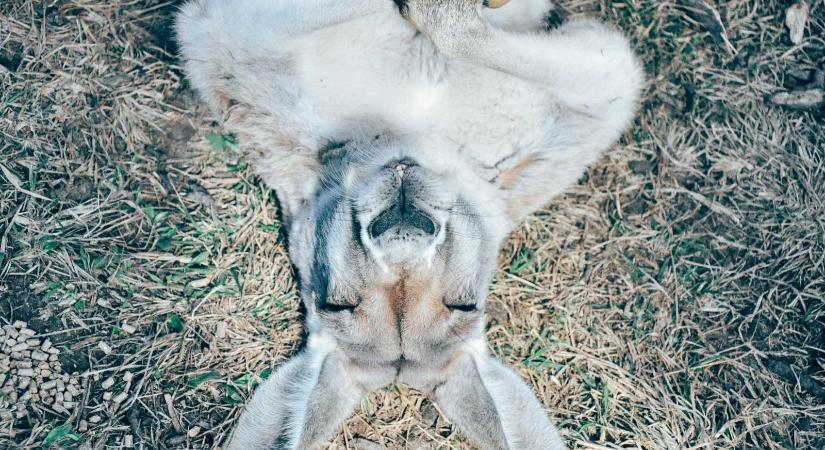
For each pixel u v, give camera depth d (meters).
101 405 0.84
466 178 0.79
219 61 0.80
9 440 0.82
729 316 0.90
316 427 0.75
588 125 0.83
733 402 0.88
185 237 0.88
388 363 0.76
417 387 0.79
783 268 0.90
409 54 0.78
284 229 0.88
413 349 0.75
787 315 0.90
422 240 0.70
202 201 0.88
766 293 0.90
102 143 0.88
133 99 0.88
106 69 0.88
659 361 0.89
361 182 0.75
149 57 0.89
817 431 0.87
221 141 0.89
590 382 0.88
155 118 0.89
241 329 0.87
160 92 0.89
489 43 0.76
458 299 0.75
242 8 0.77
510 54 0.77
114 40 0.89
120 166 0.88
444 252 0.72
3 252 0.85
